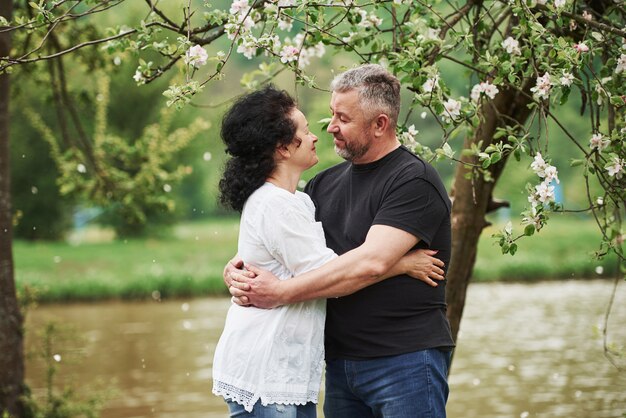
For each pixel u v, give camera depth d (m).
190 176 32.50
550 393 9.45
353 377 3.29
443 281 3.31
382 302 3.22
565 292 18.59
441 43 3.74
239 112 3.19
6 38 6.41
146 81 3.86
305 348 3.13
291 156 3.21
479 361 11.28
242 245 3.22
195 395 9.96
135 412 9.18
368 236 3.14
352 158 3.27
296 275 3.11
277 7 3.63
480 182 4.88
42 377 10.83
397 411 3.20
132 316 16.58
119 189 9.40
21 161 29.53
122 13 26.19
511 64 3.71
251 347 3.11
